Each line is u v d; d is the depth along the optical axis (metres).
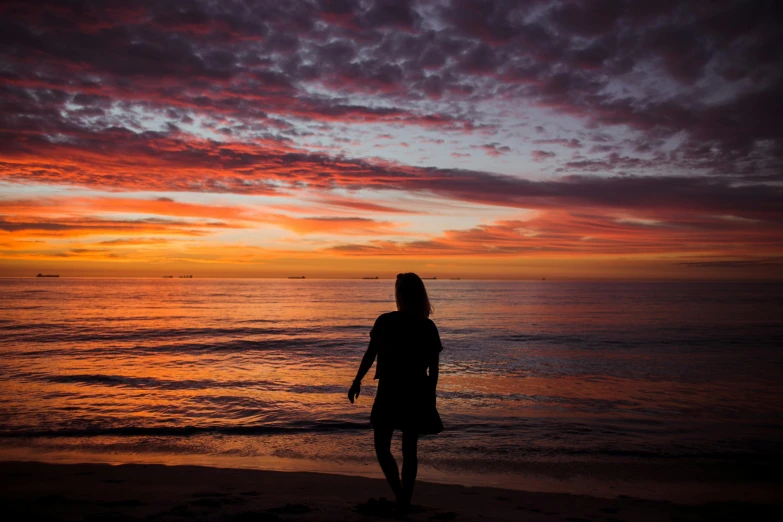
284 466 7.01
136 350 23.66
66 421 9.75
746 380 15.59
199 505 3.94
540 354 22.39
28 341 27.33
